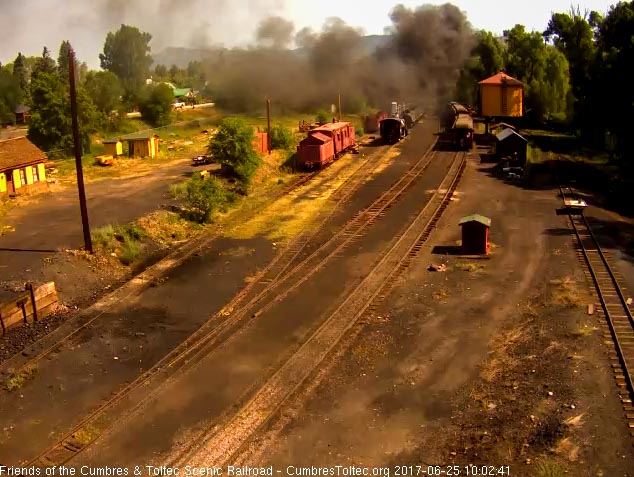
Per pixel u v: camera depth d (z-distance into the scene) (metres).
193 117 82.75
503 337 18.39
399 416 14.59
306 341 18.59
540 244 27.02
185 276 24.89
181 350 18.55
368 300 21.47
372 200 36.12
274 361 17.61
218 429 14.33
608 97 42.81
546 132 63.84
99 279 24.61
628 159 40.88
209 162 47.78
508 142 44.34
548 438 13.31
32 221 31.45
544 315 19.64
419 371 16.67
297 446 13.56
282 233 30.27
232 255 27.30
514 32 75.69
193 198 32.72
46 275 23.53
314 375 16.64
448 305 20.91
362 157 50.66
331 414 14.77
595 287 21.83
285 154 49.94
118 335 19.69
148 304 22.14
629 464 12.35
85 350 18.69
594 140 55.06
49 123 53.62
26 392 16.38
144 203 34.72
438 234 28.95
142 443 13.95
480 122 63.16
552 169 43.84
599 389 15.12
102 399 15.95
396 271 24.25
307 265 25.59
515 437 13.46
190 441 13.95
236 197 36.69
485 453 12.98
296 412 14.91
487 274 23.61
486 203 34.44
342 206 35.00
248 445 13.66
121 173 44.91
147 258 27.38
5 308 19.69
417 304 21.08
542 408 14.47
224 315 21.00
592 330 18.33
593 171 43.25
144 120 78.00
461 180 40.62
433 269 24.22
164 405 15.52
